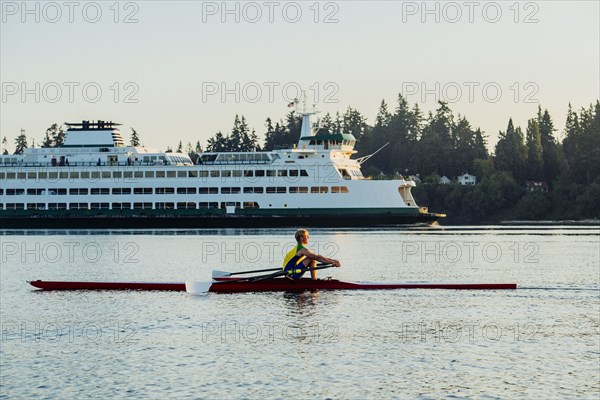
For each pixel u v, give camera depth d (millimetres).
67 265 76938
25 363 34000
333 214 155000
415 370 32406
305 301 48750
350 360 34000
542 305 47438
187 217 158125
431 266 72938
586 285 56250
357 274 65500
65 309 46750
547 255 85875
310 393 29531
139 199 160625
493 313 44625
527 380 31031
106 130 166500
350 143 163375
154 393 29688
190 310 45844
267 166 156750
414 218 154375
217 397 29203
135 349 36156
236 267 73062
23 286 58688
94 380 31391
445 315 43875
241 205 157625
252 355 34938
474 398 28984
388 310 45531
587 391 29688
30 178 163375
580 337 38125
